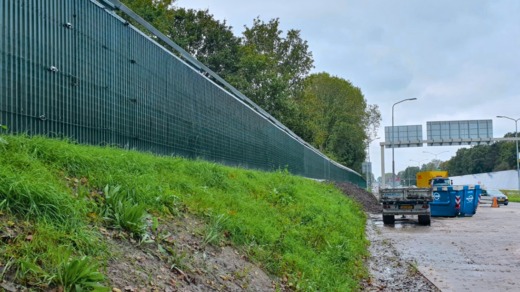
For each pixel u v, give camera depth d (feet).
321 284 23.86
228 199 27.71
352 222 49.34
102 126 26.45
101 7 26.91
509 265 31.45
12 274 11.58
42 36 22.12
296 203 40.37
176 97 35.81
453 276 28.02
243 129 51.44
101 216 16.76
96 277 12.60
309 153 93.04
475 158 354.13
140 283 14.15
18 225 13.47
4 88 19.76
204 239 19.85
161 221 19.45
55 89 22.81
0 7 19.66
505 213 88.28
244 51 121.49
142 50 31.19
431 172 123.65
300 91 160.76
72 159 19.56
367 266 31.78
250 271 20.17
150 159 26.66
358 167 264.31
